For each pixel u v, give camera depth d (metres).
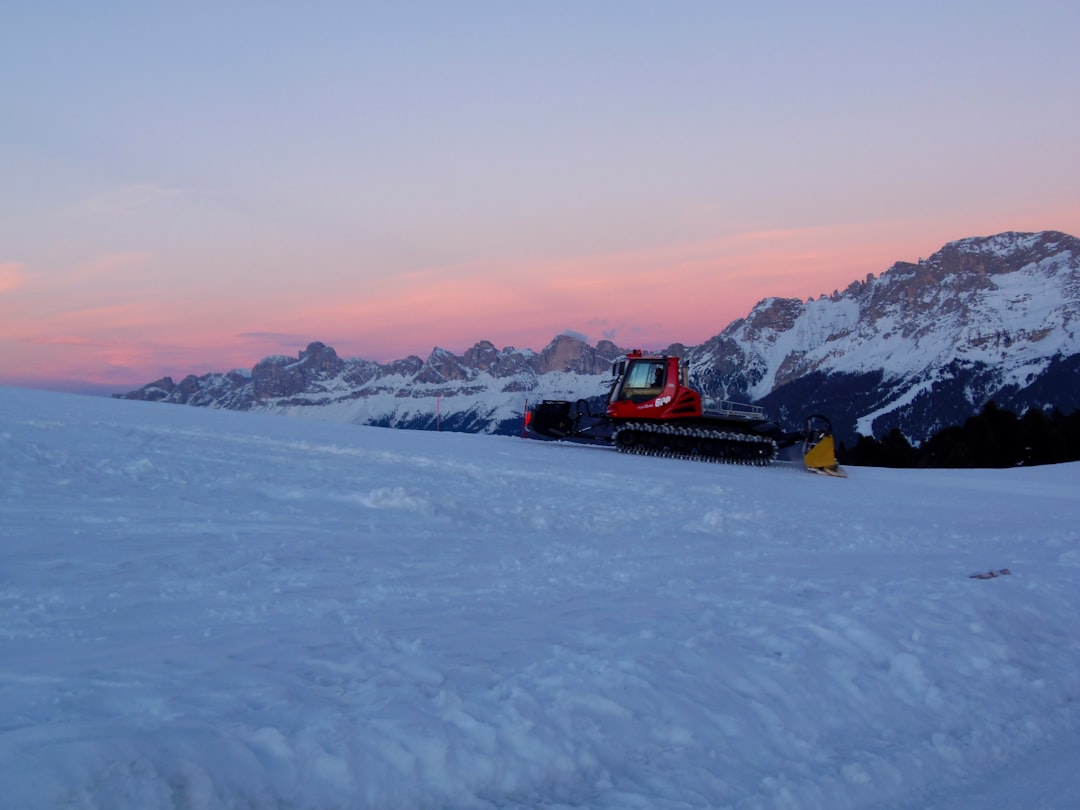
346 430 25.19
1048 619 8.78
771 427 26.73
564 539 11.45
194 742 4.08
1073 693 7.37
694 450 26.08
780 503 16.97
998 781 5.77
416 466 16.84
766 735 5.67
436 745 4.62
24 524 8.95
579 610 7.65
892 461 54.50
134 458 13.57
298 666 5.47
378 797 4.30
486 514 12.39
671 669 6.09
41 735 3.92
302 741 4.36
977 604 8.58
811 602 8.29
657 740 5.33
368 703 4.96
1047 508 19.45
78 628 6.01
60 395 27.53
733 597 8.46
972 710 6.64
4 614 6.16
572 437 27.64
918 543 13.21
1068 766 6.06
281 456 16.06
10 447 12.99
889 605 8.25
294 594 7.41
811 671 6.53
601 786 4.84
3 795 3.51
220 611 6.72
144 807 3.71
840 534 13.55
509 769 4.71
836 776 5.37
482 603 7.70
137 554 8.15
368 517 11.29
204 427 19.66
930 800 5.42
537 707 5.20
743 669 6.37
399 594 7.77
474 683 5.46
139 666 5.22
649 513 13.98
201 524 9.80
